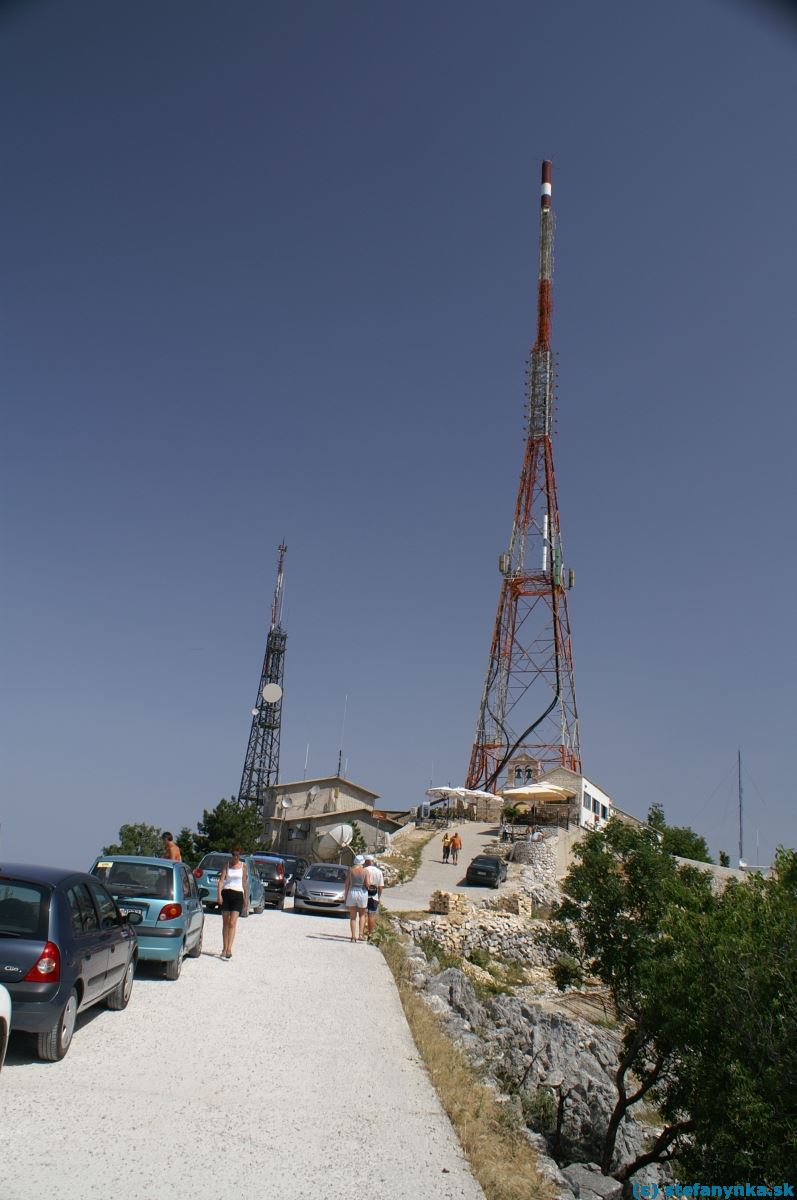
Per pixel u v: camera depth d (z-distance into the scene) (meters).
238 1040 10.98
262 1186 6.69
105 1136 7.27
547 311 70.44
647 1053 18.08
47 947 8.92
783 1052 11.95
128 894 14.06
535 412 69.06
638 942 18.81
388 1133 8.29
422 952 26.53
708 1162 13.09
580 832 50.06
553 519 66.62
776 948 12.89
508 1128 9.73
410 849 49.31
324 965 17.67
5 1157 6.59
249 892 25.31
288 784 74.12
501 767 62.44
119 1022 11.20
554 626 64.69
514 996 27.16
